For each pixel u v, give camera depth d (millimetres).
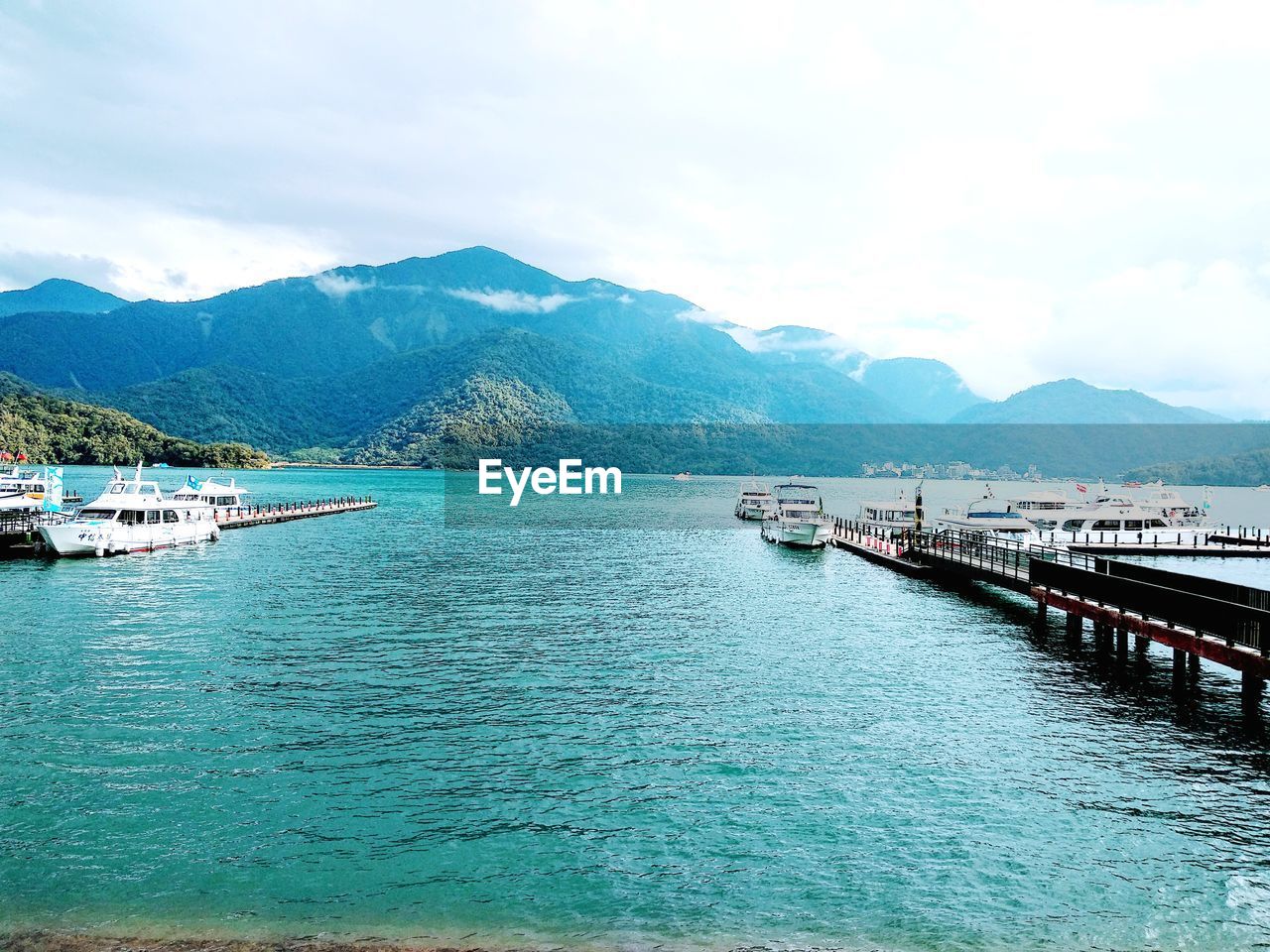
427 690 33125
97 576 61219
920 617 50219
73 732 27844
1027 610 52719
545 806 23172
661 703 32000
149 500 80812
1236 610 30812
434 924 18031
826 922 18312
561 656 38938
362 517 134625
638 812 22922
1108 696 33531
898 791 24375
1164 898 19312
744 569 72688
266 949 17141
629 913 18516
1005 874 20203
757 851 21047
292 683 33719
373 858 20438
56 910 18203
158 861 20109
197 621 45781
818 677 35969
